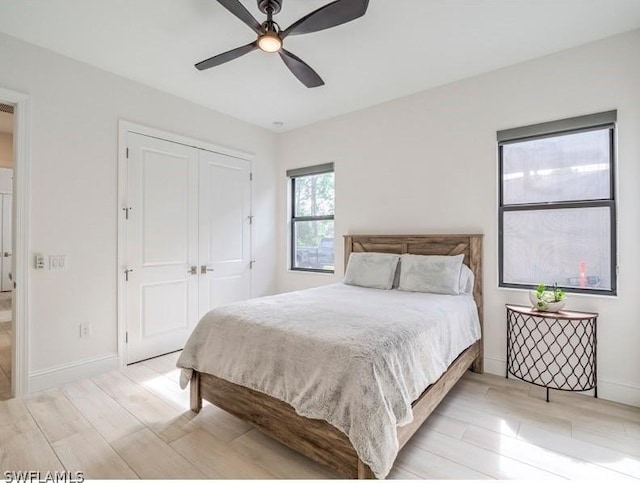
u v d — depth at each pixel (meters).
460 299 2.73
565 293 2.57
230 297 4.00
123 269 3.02
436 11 2.14
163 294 3.34
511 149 2.92
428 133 3.30
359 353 1.55
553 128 2.63
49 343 2.59
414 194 3.40
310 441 1.66
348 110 3.83
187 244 3.54
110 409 2.29
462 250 3.05
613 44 2.41
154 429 2.05
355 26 2.28
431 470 1.70
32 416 2.19
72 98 2.70
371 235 3.63
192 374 2.24
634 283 2.35
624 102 2.37
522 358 2.76
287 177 4.56
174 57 2.70
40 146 2.53
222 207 3.91
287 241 4.57
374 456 1.39
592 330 2.46
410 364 1.74
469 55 2.67
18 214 2.43
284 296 2.75
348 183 3.91
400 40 2.46
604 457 1.80
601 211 2.53
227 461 1.77
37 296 2.53
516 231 2.89
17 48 2.43
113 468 1.71
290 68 2.29
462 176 3.10
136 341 3.12
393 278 3.22
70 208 2.69
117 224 2.98
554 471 1.70
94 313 2.84
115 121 2.96
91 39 2.45
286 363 1.74
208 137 3.74
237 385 2.00
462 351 2.54
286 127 4.40
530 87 2.75
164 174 3.33
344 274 3.89
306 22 1.78
